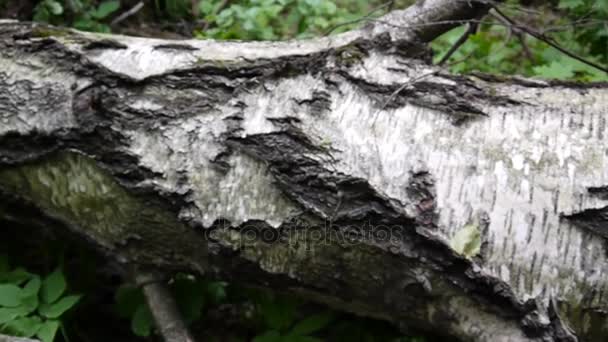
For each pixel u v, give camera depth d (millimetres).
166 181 1365
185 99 1385
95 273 1603
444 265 1293
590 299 1276
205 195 1359
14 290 1423
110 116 1382
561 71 1877
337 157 1323
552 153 1306
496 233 1285
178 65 1401
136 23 2445
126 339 1565
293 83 1384
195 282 1540
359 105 1365
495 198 1293
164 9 2510
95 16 2205
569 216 1274
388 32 1455
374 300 1384
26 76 1420
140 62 1410
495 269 1284
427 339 1428
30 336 1375
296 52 1415
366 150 1326
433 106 1355
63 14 2174
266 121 1354
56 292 1438
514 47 2219
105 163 1382
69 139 1388
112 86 1394
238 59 1407
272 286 1426
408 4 2598
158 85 1393
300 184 1328
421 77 1371
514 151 1312
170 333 1438
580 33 2139
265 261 1382
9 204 1489
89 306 1584
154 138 1376
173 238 1404
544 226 1280
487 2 1613
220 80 1390
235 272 1415
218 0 2529
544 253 1278
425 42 1605
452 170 1310
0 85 1422
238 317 1593
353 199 1312
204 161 1361
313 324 1456
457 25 1616
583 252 1272
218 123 1368
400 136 1336
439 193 1301
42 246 1590
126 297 1526
